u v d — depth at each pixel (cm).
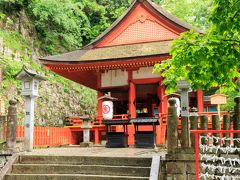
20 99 2220
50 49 2947
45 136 1480
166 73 754
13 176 808
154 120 1277
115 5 3766
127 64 1708
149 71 1798
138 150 1152
